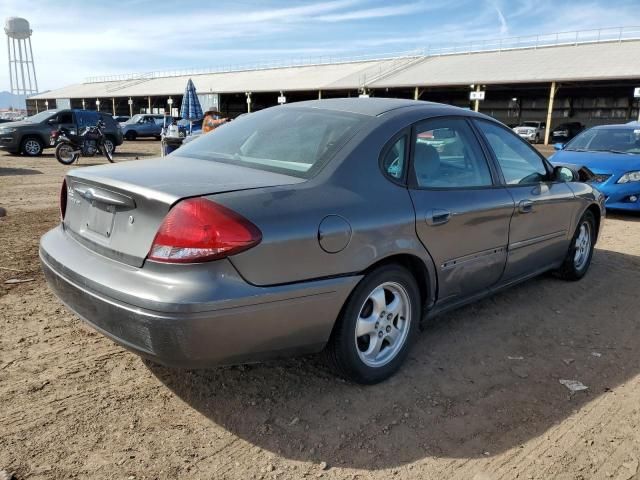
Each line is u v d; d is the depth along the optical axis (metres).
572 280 5.15
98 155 19.19
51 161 17.08
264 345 2.58
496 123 4.12
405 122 3.31
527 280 4.80
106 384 3.07
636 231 7.59
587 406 3.01
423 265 3.23
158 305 2.34
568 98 46.78
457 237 3.43
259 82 53.44
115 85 77.06
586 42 41.50
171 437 2.62
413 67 46.44
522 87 42.16
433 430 2.75
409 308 3.24
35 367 3.22
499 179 3.90
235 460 2.47
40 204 8.91
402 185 3.16
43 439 2.55
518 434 2.74
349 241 2.77
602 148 9.23
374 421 2.80
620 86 39.97
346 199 2.83
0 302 4.20
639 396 3.13
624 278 5.32
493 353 3.62
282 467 2.44
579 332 4.00
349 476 2.40
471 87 39.78
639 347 3.78
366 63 53.53
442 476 2.42
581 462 2.54
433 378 3.26
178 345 2.37
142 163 3.24
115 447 2.53
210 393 3.01
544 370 3.41
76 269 2.71
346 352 2.92
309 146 3.11
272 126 3.47
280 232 2.52
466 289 3.68
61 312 4.05
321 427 2.73
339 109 3.48
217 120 14.66
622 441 2.70
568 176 4.61
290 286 2.57
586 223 5.16
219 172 2.90
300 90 45.84
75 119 19.45
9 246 5.88
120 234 2.64
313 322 2.70
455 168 3.59
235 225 2.41
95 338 3.63
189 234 2.37
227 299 2.38
